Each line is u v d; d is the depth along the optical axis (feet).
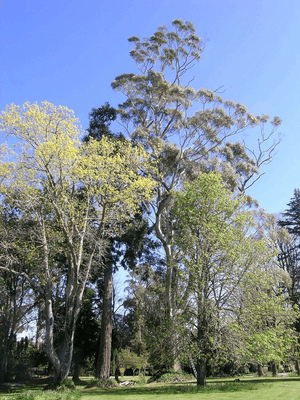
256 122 103.24
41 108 61.11
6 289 92.02
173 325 64.75
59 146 57.88
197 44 104.22
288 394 49.11
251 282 65.72
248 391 54.54
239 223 69.00
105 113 101.50
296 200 135.23
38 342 132.16
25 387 83.66
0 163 60.85
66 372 66.33
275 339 63.67
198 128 98.07
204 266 65.67
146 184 64.08
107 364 87.40
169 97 98.32
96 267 85.15
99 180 63.77
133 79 100.42
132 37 102.68
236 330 60.70
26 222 74.64
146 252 101.19
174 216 72.23
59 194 64.59
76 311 69.10
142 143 95.71
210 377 100.12
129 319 117.29
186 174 98.99
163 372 92.53
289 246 125.59
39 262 76.23
